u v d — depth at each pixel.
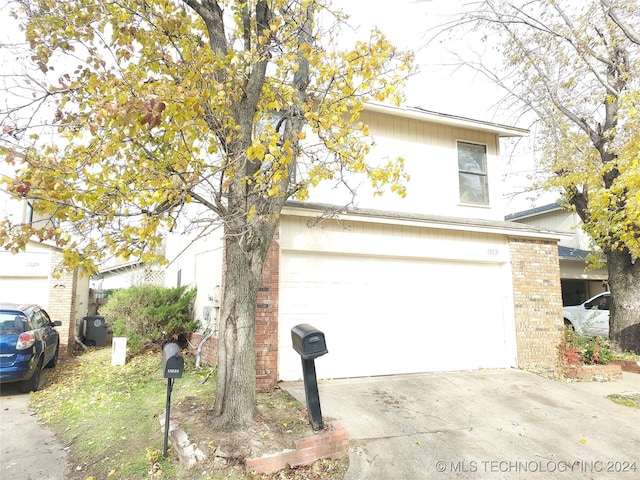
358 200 8.88
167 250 15.04
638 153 8.96
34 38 4.29
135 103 3.34
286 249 7.21
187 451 4.17
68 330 11.41
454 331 8.55
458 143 10.47
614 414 6.34
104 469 4.45
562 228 18.77
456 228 8.47
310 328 4.85
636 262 10.74
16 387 8.05
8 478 4.41
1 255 11.02
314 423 4.65
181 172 4.11
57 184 3.46
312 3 5.38
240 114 5.07
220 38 5.26
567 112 11.70
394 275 8.15
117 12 4.45
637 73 10.05
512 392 7.09
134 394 6.86
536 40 11.28
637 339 10.41
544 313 9.23
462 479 4.36
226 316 4.89
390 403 6.23
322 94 5.78
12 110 3.86
